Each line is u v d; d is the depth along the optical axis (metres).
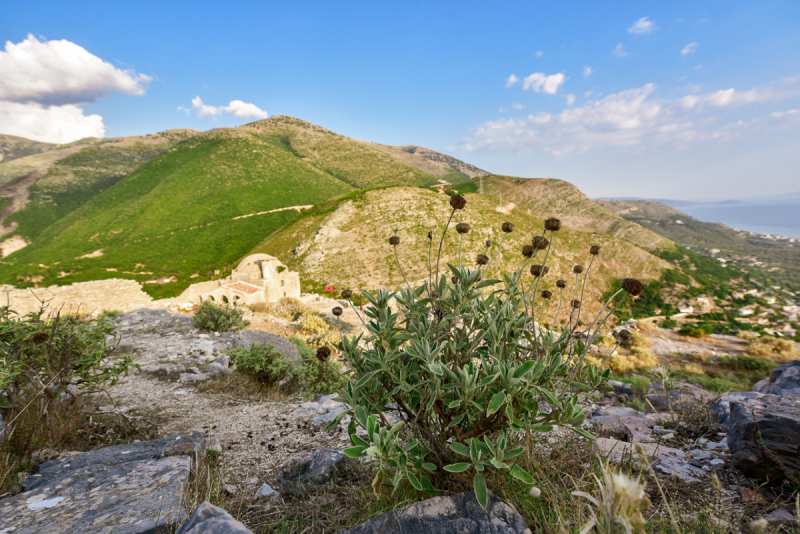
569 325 1.87
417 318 1.81
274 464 3.20
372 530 1.52
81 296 25.55
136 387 5.66
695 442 2.72
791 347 17.28
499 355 1.69
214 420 4.49
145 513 1.86
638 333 18.86
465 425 1.83
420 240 62.94
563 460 1.97
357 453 1.39
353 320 22.45
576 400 1.55
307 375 6.73
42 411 2.96
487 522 1.47
